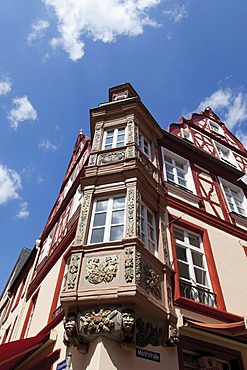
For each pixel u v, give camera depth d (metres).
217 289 7.58
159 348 5.67
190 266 7.81
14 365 8.26
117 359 5.00
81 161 12.95
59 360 5.97
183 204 9.17
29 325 9.91
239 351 6.77
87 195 7.43
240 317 7.21
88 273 5.77
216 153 13.38
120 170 7.68
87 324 5.15
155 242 7.22
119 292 5.23
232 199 11.52
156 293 5.95
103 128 9.64
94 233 6.65
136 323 5.34
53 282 9.05
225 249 8.88
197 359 6.55
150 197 7.75
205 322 6.59
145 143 9.73
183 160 11.28
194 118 15.48
